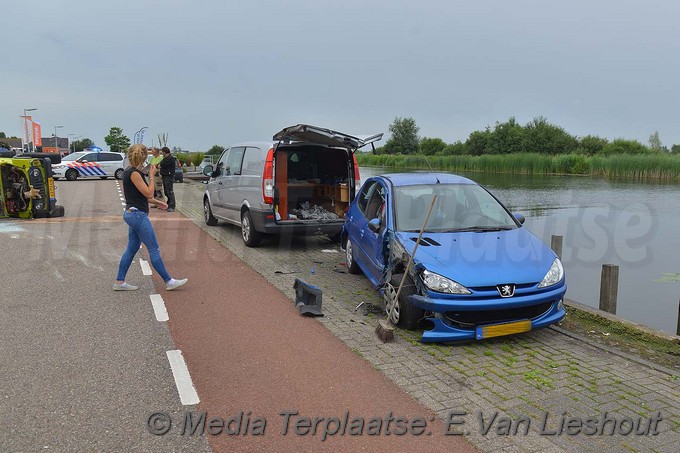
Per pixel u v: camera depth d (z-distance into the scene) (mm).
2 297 6516
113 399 3936
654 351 5195
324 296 6750
